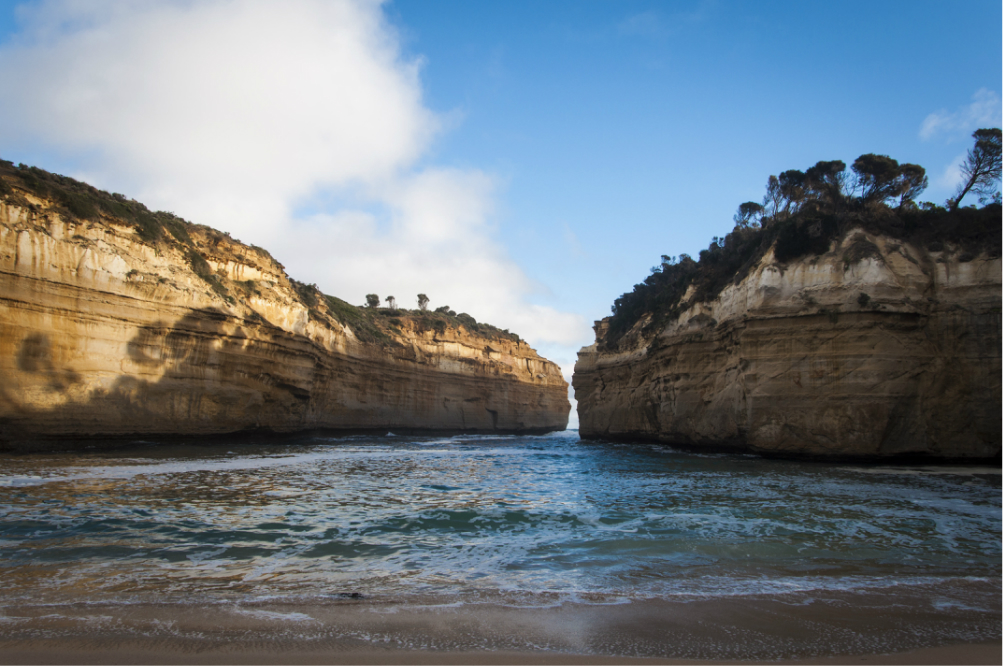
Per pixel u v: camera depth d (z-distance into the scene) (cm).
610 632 598
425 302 9006
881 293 2389
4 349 2200
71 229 2480
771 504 1363
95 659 491
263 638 555
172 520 1082
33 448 2244
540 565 856
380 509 1265
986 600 718
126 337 2636
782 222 2941
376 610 648
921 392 2334
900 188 2817
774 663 533
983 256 2406
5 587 694
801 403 2475
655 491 1591
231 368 3209
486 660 523
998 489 1625
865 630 614
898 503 1381
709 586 763
